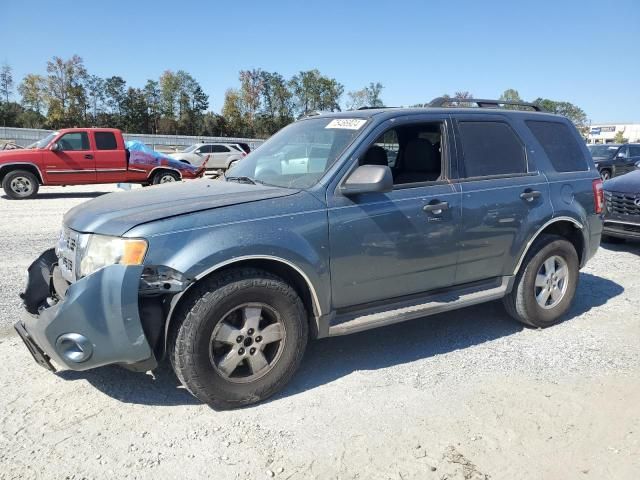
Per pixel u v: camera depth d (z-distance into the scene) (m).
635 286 6.26
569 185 4.86
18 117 76.31
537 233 4.57
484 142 4.43
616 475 2.77
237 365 3.32
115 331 2.96
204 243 3.10
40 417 3.20
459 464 2.83
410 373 3.89
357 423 3.21
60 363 3.01
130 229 3.03
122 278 2.94
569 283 4.92
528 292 4.63
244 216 3.27
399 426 3.18
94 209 3.43
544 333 4.73
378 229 3.71
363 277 3.73
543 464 2.84
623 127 104.06
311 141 4.07
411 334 4.67
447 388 3.66
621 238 8.26
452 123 4.27
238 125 82.88
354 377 3.82
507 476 2.74
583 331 4.79
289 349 3.46
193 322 3.12
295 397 3.53
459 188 4.15
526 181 4.56
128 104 80.69
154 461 2.82
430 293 4.21
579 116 109.75
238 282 3.20
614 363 4.10
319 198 3.54
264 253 3.25
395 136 4.48
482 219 4.23
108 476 2.70
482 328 4.84
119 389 3.56
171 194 3.62
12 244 7.91
